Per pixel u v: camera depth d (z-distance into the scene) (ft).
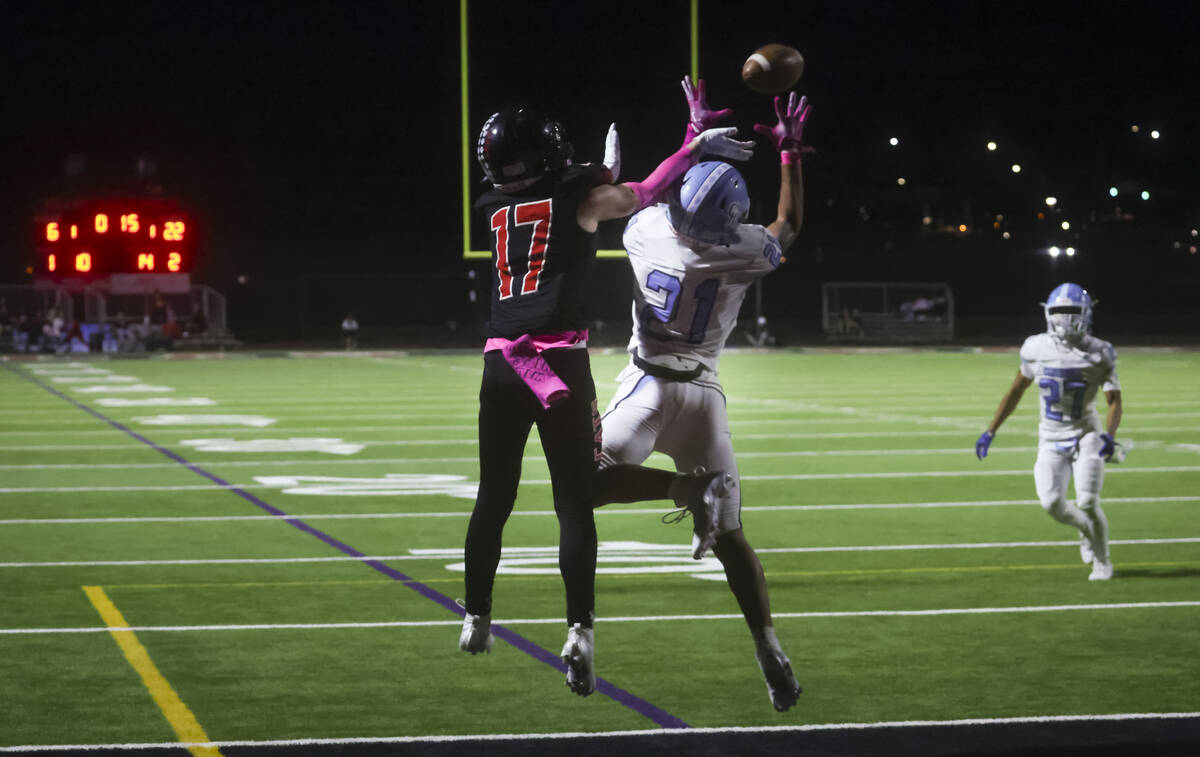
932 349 292.20
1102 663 42.68
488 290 344.28
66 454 102.37
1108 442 54.85
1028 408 139.64
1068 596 52.70
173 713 37.35
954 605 51.16
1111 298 408.26
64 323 288.51
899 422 125.80
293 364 246.06
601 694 39.22
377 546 63.52
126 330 285.64
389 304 397.60
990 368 217.77
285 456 100.89
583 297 32.78
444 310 397.80
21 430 121.29
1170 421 124.88
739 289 36.96
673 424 36.73
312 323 394.11
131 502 77.82
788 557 61.00
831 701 38.47
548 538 65.77
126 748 34.01
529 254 32.35
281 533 67.21
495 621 48.24
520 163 32.71
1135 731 35.09
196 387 180.65
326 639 45.83
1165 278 409.90
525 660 43.04
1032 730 35.27
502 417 33.06
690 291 36.47
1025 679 40.81
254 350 305.32
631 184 33.40
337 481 86.94
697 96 37.27
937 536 66.33
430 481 86.94
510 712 37.42
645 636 46.26
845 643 45.42
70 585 54.65
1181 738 34.45
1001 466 93.71
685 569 57.93
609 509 74.95
